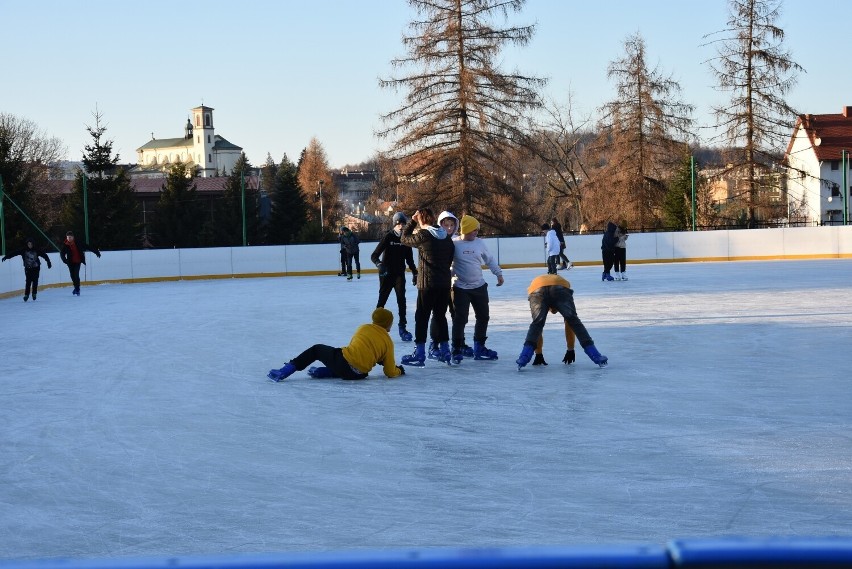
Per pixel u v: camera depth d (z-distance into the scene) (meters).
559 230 27.02
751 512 4.39
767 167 46.34
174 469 5.61
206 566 1.14
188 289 26.48
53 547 4.15
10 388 9.05
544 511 4.51
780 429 6.31
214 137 193.88
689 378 8.61
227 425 6.96
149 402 8.08
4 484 5.32
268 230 60.31
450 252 9.95
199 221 57.75
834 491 4.74
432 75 44.56
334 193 102.50
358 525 4.36
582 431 6.42
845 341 10.86
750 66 46.06
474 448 5.99
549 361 10.09
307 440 6.37
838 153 67.06
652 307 15.88
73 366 10.62
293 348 11.87
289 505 4.75
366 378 9.23
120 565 1.15
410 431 6.59
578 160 60.28
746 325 12.75
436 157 44.53
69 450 6.21
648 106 48.53
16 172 48.34
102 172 52.22
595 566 1.12
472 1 44.06
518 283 24.06
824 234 33.41
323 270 33.59
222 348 12.02
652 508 4.51
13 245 46.59
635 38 49.06
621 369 9.28
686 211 47.72
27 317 18.02
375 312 9.27
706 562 1.10
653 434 6.25
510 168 44.91
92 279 31.38
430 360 10.49
